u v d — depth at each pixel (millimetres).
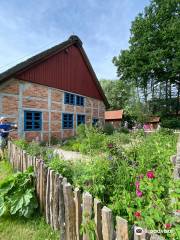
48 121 12523
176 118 27031
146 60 25828
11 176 3531
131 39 27906
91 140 8062
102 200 2764
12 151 5699
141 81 28359
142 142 6082
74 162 4207
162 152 4176
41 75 12055
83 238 2102
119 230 1663
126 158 4105
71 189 2340
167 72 25656
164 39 24516
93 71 18000
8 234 2752
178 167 2730
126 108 31938
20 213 3119
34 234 2750
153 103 31438
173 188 2303
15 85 10406
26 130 10945
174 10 25766
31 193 3363
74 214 2328
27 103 11062
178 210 2004
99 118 19766
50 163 3791
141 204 2357
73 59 15398
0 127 7320
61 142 11914
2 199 3232
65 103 14258
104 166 3330
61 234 2502
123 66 27469
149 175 2582
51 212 2883
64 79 14203
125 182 3014
